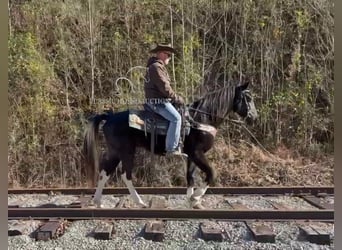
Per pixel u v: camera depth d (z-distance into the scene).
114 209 5.63
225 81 9.09
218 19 9.33
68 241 4.90
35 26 9.34
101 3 9.48
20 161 8.67
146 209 5.62
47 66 9.12
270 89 9.15
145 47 9.16
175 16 9.34
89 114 8.88
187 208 6.17
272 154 8.81
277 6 9.33
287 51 9.24
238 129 8.99
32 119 8.84
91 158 6.30
